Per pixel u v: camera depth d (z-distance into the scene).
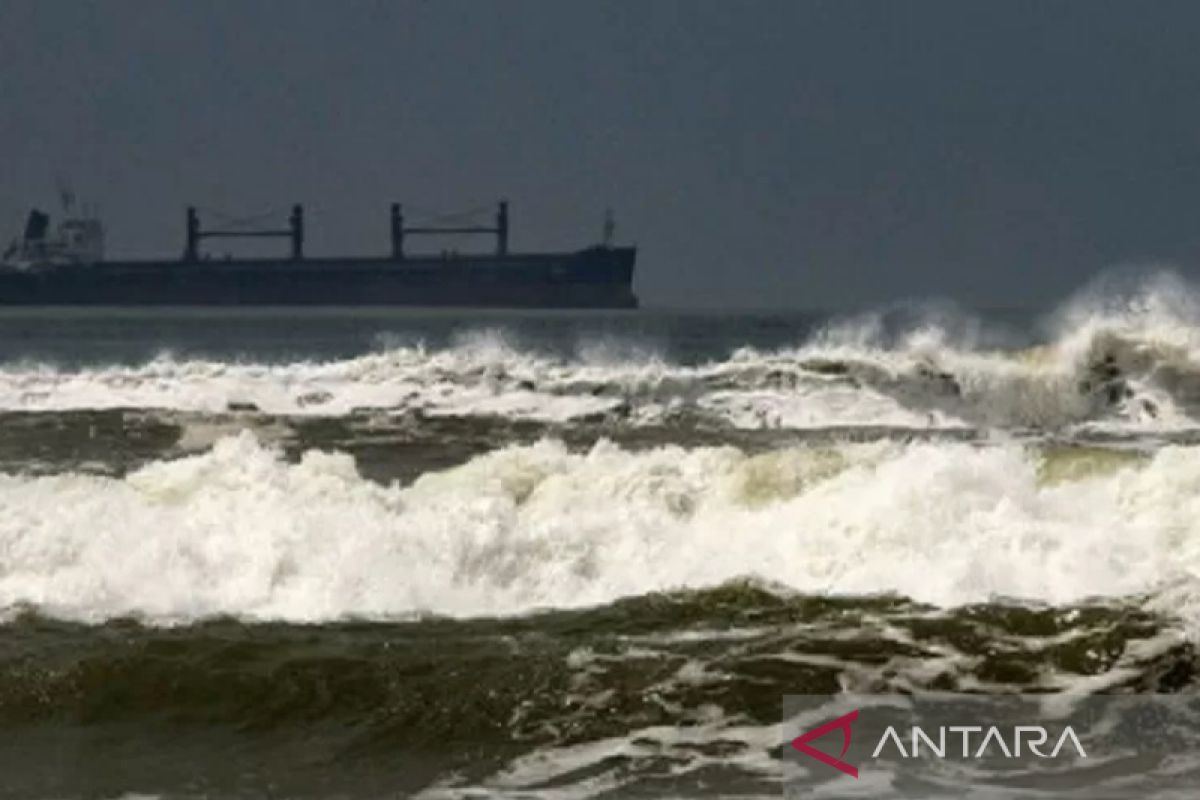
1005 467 54.84
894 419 97.81
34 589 47.62
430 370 103.44
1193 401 100.25
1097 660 40.97
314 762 36.94
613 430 91.44
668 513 56.28
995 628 42.75
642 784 34.88
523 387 100.81
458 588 48.19
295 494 57.41
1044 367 101.56
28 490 57.78
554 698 39.41
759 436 89.94
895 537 50.59
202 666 41.50
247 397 98.94
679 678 40.25
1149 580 47.09
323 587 47.47
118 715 39.75
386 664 41.34
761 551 50.62
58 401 98.56
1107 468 65.31
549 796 34.47
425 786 35.31
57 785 35.72
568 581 48.75
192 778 36.12
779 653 41.56
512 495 61.28
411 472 77.44
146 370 105.00
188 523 51.59
